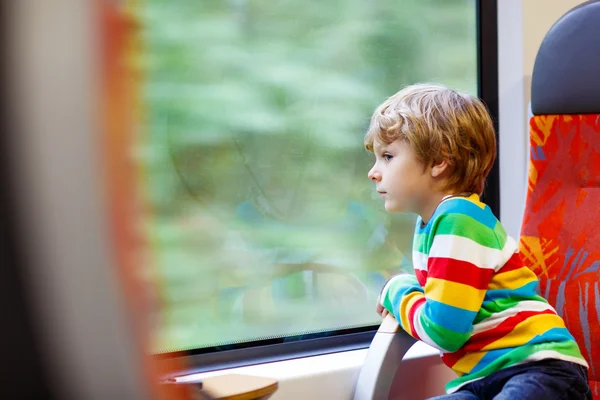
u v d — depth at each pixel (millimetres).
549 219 1377
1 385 193
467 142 1257
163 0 1369
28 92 198
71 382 198
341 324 1621
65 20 207
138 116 226
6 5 202
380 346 1293
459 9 1721
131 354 208
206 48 1421
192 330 1440
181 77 1403
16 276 194
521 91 1715
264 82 1497
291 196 1551
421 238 1282
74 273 198
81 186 201
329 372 1431
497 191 1763
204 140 1438
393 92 1658
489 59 1744
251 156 1496
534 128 1387
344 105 1600
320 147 1578
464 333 1157
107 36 217
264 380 1146
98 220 203
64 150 199
